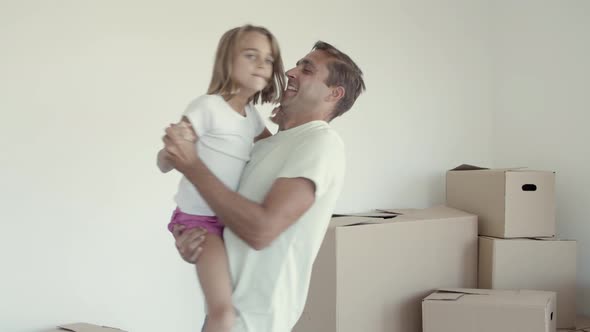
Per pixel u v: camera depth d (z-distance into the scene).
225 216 1.19
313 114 1.45
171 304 2.54
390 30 3.17
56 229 2.27
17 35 2.17
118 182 2.39
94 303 2.36
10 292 2.19
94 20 2.31
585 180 3.04
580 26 3.04
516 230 2.80
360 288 2.41
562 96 3.14
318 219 1.30
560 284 2.78
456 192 3.10
